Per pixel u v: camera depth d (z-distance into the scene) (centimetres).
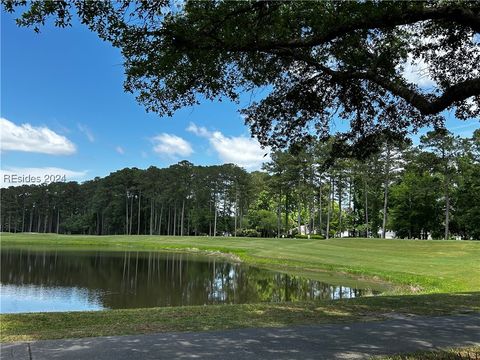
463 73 991
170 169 9319
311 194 6756
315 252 3812
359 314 939
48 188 12419
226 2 759
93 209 10919
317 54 994
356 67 975
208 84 902
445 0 701
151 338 691
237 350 620
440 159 5506
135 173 10325
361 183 6831
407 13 715
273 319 875
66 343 655
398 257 3198
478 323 838
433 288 1977
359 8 739
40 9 662
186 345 646
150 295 1995
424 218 6303
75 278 2577
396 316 915
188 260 3803
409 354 605
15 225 13025
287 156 6425
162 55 774
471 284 2039
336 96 1107
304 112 1140
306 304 1088
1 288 2175
